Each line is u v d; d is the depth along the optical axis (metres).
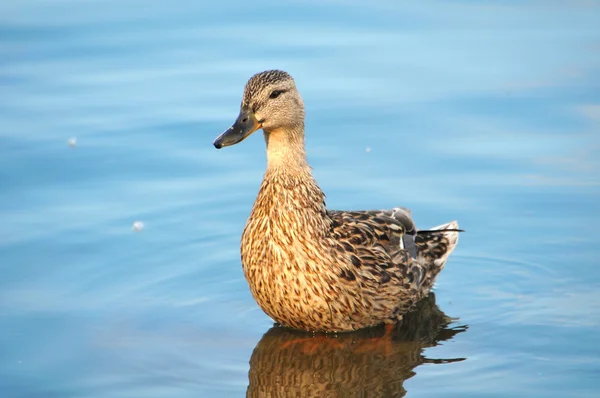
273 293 12.46
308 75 19.30
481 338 12.55
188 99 18.55
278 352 12.31
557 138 17.44
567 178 16.36
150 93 18.77
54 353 12.09
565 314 13.03
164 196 16.19
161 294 13.82
